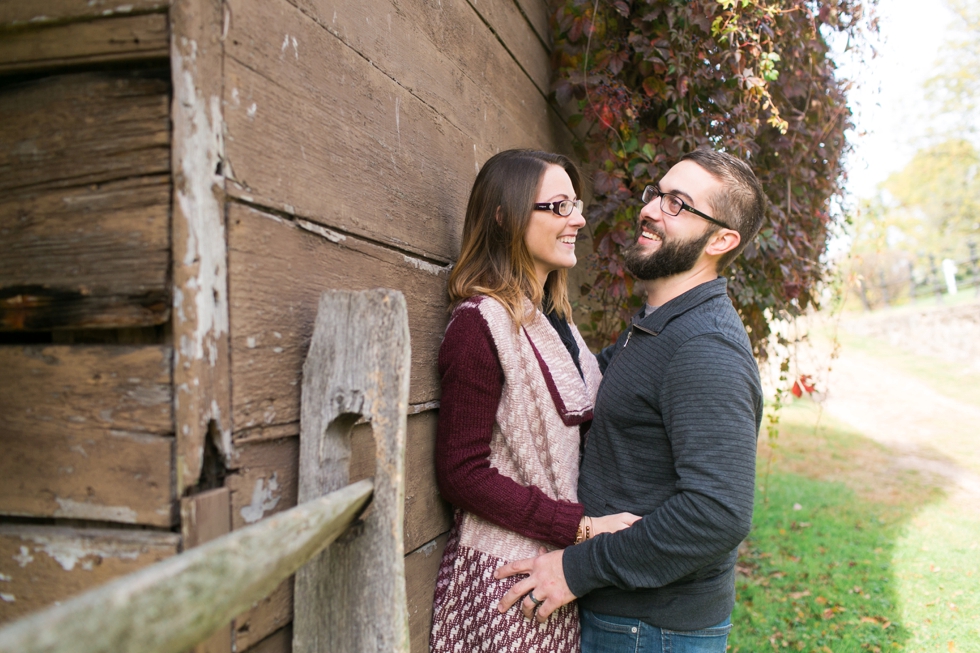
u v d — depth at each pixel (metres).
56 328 0.81
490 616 1.28
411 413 1.31
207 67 0.79
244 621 0.84
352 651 0.90
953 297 16.45
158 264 0.76
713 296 1.44
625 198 2.42
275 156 0.92
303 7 0.99
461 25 1.68
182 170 0.76
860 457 7.30
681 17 2.39
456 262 1.61
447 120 1.57
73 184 0.81
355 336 0.93
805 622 3.54
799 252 3.19
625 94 2.40
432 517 1.41
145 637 0.47
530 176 1.46
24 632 0.38
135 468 0.77
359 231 1.14
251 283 0.86
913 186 20.27
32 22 0.81
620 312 2.67
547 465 1.38
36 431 0.81
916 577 4.10
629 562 1.24
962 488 6.07
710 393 1.26
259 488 0.88
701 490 1.21
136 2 0.78
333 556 0.93
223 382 0.81
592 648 1.42
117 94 0.79
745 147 2.59
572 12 2.36
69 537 0.79
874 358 13.73
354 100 1.14
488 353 1.31
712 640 1.38
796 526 5.10
